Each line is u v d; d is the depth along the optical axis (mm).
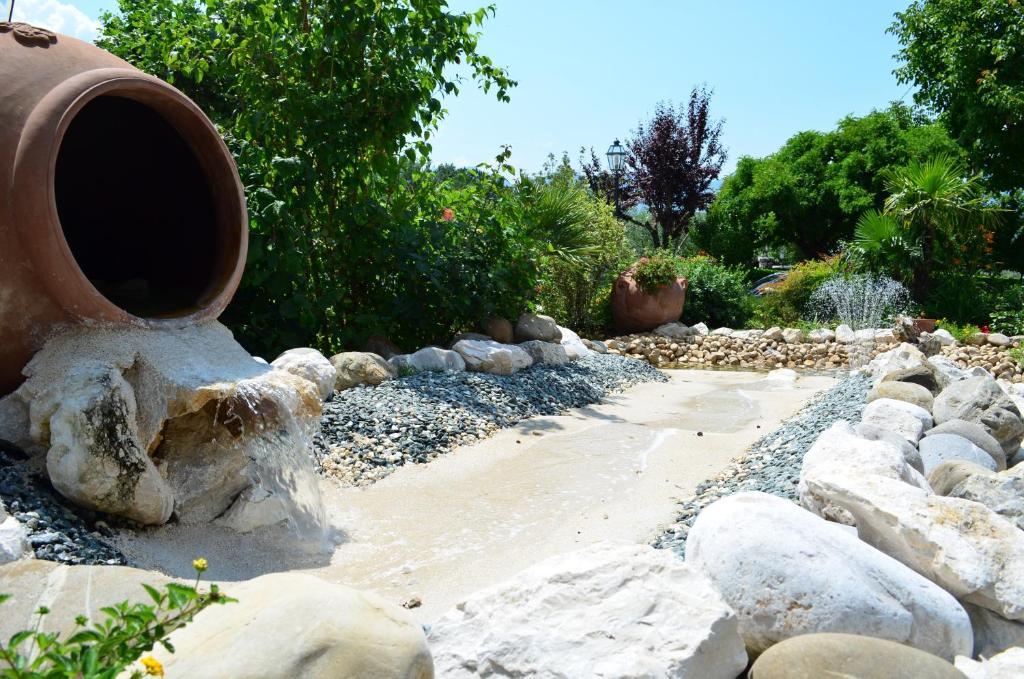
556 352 10992
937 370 7809
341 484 6137
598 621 2912
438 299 10047
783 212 25312
